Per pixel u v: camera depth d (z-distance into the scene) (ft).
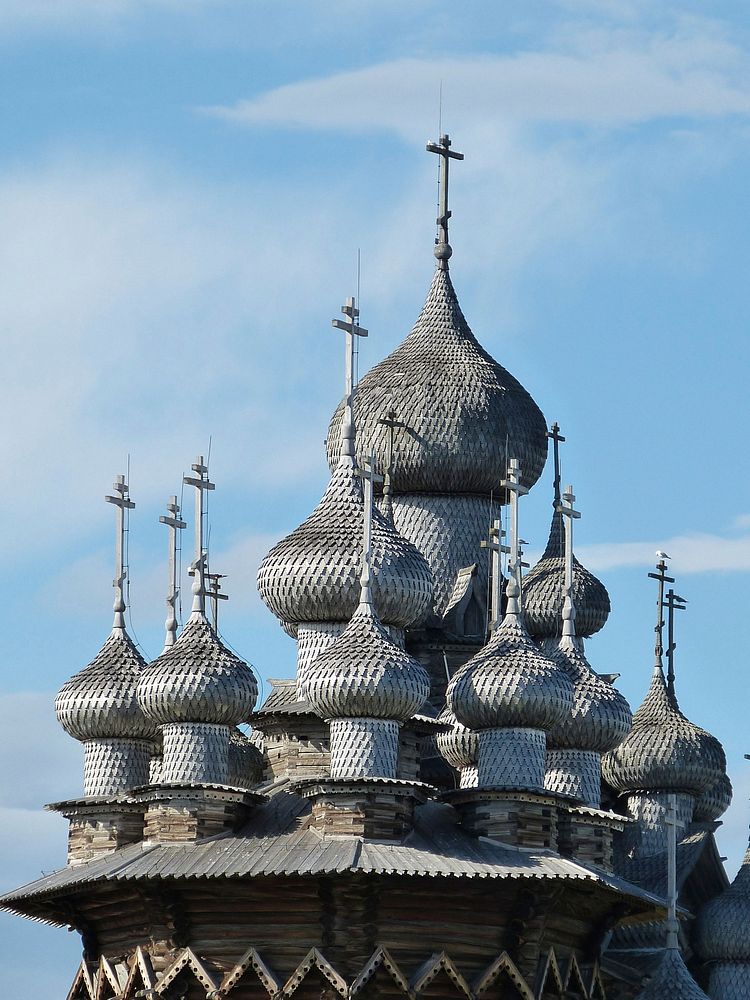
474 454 509.76
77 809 457.27
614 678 510.99
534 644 445.37
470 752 458.91
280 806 440.45
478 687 437.99
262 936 422.00
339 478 469.16
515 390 520.42
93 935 444.14
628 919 479.82
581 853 453.58
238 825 435.94
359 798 422.82
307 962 417.08
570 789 465.06
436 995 419.13
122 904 435.94
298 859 416.67
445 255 530.68
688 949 506.89
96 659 475.72
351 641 431.02
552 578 515.50
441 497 513.04
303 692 433.07
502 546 483.10
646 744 517.55
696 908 517.55
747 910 504.02
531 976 428.56
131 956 436.35
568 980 440.04
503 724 438.81
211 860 423.23
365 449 513.86
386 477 491.31
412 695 428.15
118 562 485.56
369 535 441.27
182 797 433.48
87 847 455.63
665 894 498.69
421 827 433.07
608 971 470.39
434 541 509.76
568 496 481.87
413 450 509.35
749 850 514.27
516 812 431.43
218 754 442.50
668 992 455.22
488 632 499.92
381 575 457.68
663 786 517.96
